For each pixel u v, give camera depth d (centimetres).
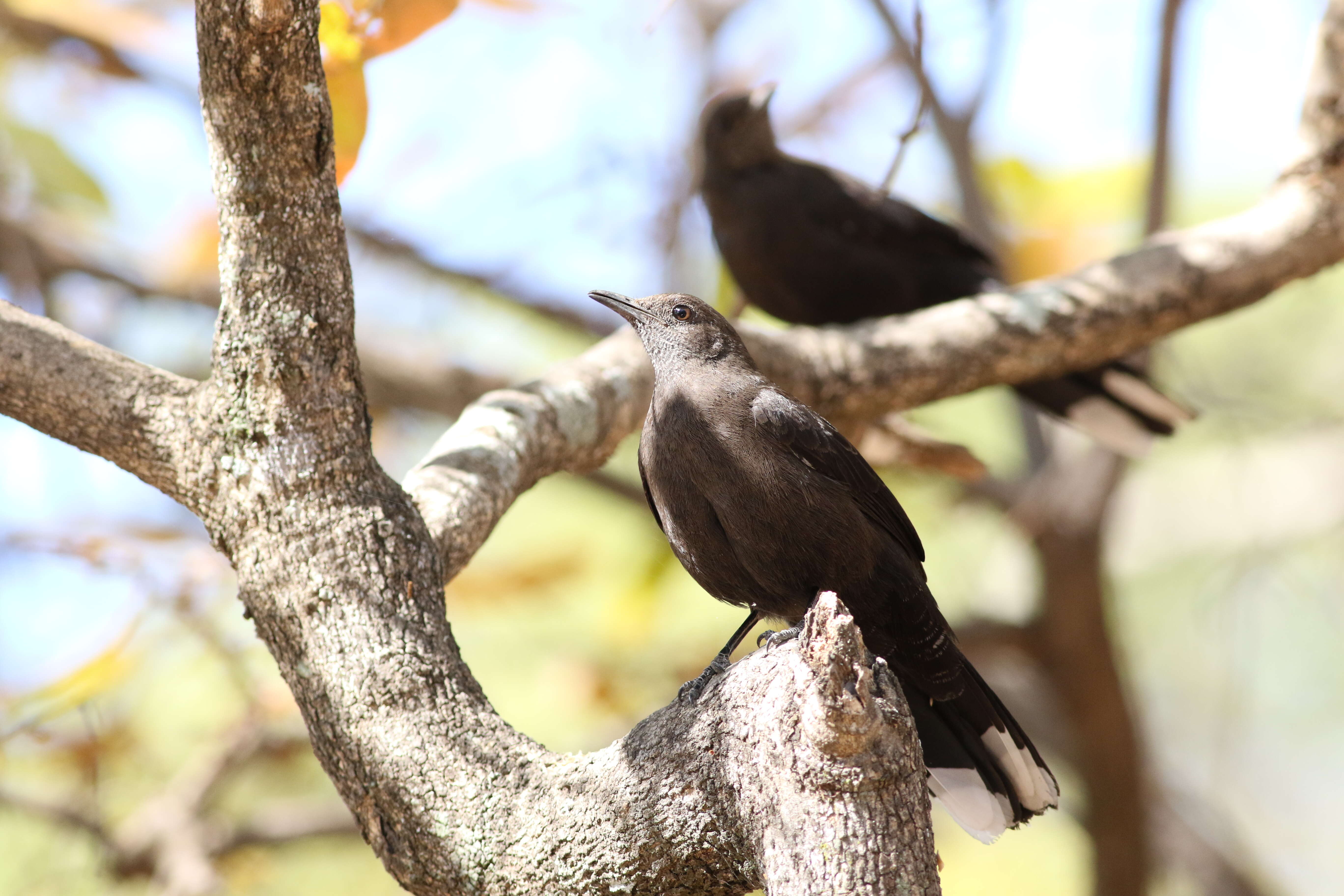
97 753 1139
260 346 591
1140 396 1080
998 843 1592
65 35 1260
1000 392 1775
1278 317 1803
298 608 582
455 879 532
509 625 1546
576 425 802
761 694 476
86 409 618
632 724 1395
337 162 652
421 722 556
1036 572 1408
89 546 1005
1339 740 2127
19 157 1354
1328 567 1834
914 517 1538
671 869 491
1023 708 1639
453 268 1436
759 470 681
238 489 596
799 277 1196
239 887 1256
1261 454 1812
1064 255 1380
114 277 1352
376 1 651
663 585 1389
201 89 565
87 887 1197
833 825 449
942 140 1374
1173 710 2081
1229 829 1850
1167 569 2039
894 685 466
